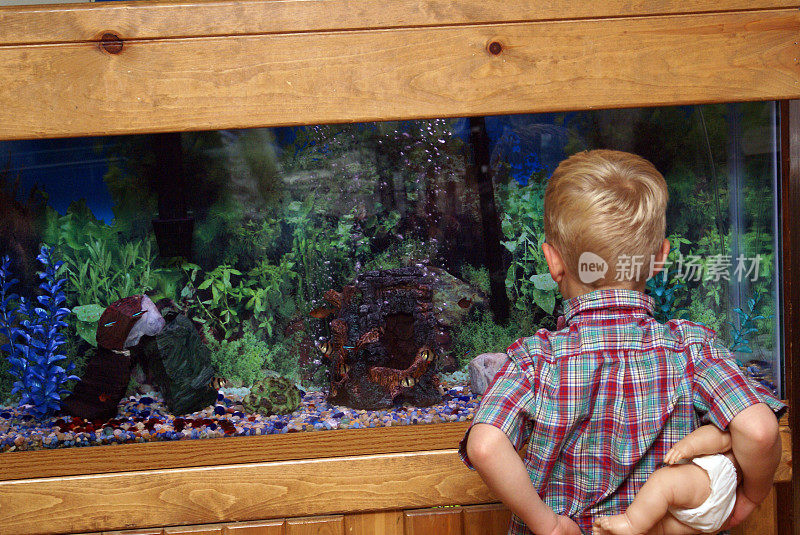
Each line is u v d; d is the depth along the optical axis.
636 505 0.97
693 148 1.63
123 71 1.45
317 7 1.46
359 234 1.67
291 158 1.61
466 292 1.70
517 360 1.07
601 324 1.04
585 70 1.50
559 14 1.48
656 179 1.12
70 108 1.45
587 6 1.48
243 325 1.70
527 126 1.60
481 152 1.62
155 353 1.65
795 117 1.56
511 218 1.67
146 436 1.60
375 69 1.48
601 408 1.01
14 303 1.64
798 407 1.59
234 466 1.59
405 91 1.49
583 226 1.07
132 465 1.58
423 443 1.62
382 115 1.49
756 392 0.97
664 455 1.00
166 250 1.66
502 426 0.99
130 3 1.44
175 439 1.60
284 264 1.69
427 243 1.68
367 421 1.64
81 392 1.65
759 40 1.51
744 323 1.70
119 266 1.66
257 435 1.60
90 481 1.57
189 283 1.68
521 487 0.98
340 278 1.69
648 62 1.50
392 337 1.72
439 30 1.48
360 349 1.68
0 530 1.57
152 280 1.67
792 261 1.59
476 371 1.69
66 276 1.65
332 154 1.61
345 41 1.47
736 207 1.66
